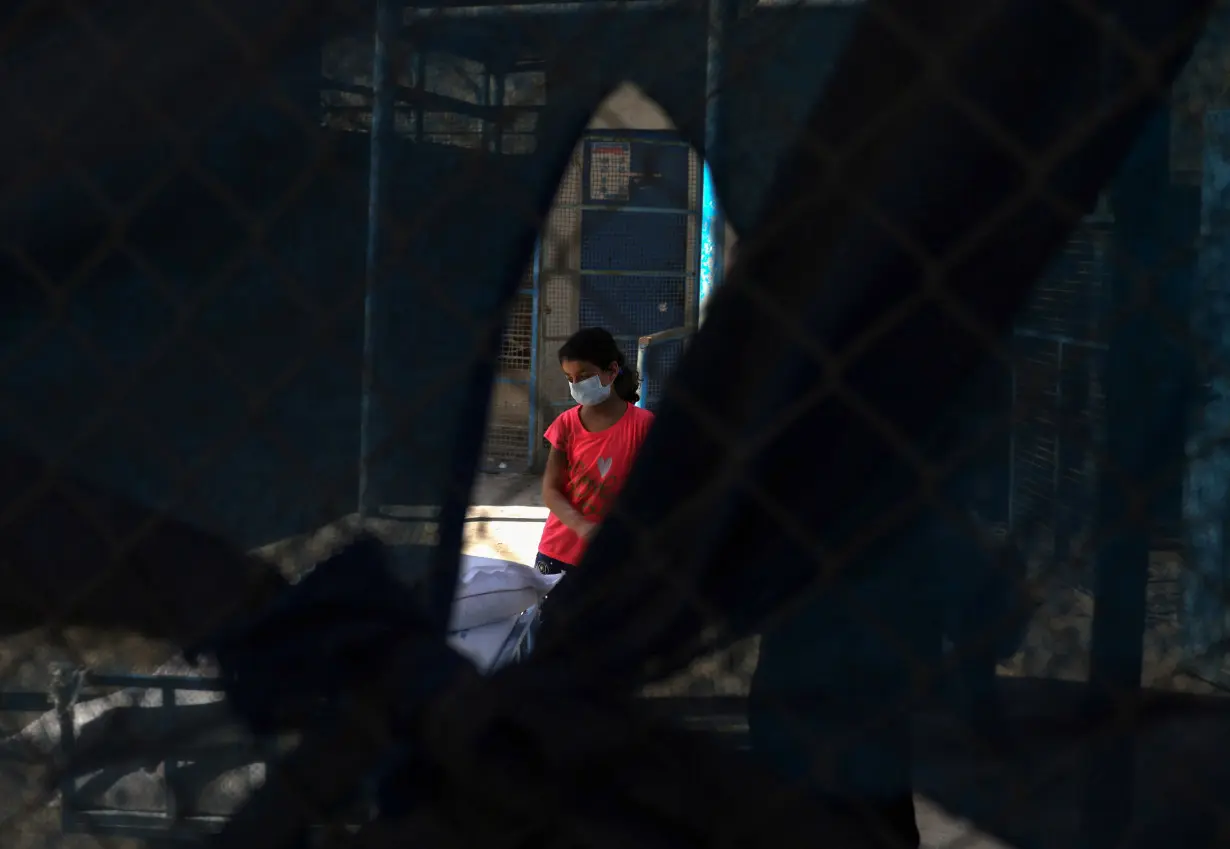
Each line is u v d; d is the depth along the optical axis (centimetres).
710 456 548
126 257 581
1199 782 533
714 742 553
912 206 517
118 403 579
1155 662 546
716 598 556
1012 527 552
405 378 565
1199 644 539
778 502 549
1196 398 541
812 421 541
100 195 573
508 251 553
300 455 577
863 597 555
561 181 544
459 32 550
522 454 576
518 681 559
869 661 554
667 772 546
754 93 522
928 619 556
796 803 545
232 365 577
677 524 556
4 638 611
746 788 546
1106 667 547
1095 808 541
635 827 541
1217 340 547
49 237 584
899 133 514
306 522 582
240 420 579
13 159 584
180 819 586
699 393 545
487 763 552
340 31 562
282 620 584
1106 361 541
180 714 595
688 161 533
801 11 518
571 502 1048
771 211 524
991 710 553
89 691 603
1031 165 487
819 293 524
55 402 595
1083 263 535
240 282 573
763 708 554
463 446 568
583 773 546
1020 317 536
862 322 525
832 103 517
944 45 510
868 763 550
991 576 555
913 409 540
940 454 546
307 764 577
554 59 541
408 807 566
